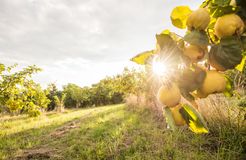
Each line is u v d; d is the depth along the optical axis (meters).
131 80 17.73
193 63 0.68
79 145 6.52
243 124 4.23
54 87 48.03
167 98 0.66
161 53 0.65
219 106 4.92
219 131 4.35
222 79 0.69
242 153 3.83
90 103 49.53
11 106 10.16
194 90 0.69
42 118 17.16
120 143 5.77
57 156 5.80
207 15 0.66
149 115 9.73
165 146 4.75
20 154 6.40
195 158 3.90
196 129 0.70
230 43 0.68
